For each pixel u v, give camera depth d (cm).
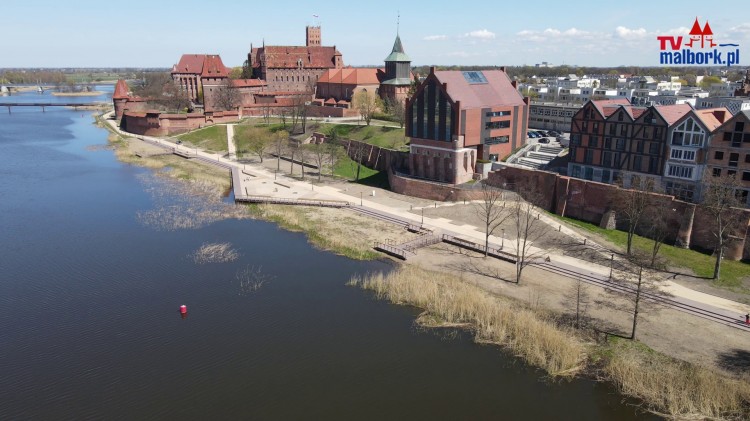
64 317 5519
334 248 7500
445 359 4788
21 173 12488
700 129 8050
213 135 16638
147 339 5103
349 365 4697
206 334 5197
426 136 10519
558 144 12338
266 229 8400
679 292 5809
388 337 5153
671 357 4641
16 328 5288
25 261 7000
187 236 8006
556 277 6419
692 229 7094
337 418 4016
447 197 9612
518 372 4597
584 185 8288
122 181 11725
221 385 4409
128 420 3988
